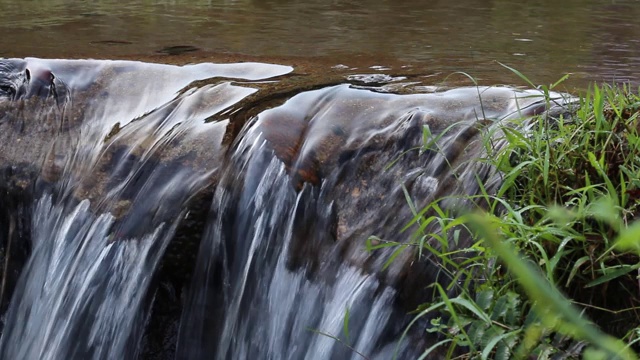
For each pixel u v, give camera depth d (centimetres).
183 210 315
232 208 306
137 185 337
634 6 695
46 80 407
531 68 424
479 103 311
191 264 313
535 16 633
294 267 284
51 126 384
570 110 265
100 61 420
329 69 411
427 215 265
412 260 255
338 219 284
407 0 727
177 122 355
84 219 344
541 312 83
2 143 384
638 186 216
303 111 327
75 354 325
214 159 325
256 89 366
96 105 388
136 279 319
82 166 361
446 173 273
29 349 341
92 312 325
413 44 504
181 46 496
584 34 542
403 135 297
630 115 245
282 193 296
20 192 369
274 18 618
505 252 66
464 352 230
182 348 308
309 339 270
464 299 212
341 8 675
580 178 232
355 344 256
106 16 622
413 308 249
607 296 216
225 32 553
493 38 528
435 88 351
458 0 725
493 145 260
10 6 670
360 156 297
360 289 262
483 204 250
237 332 293
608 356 186
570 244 220
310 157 301
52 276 345
